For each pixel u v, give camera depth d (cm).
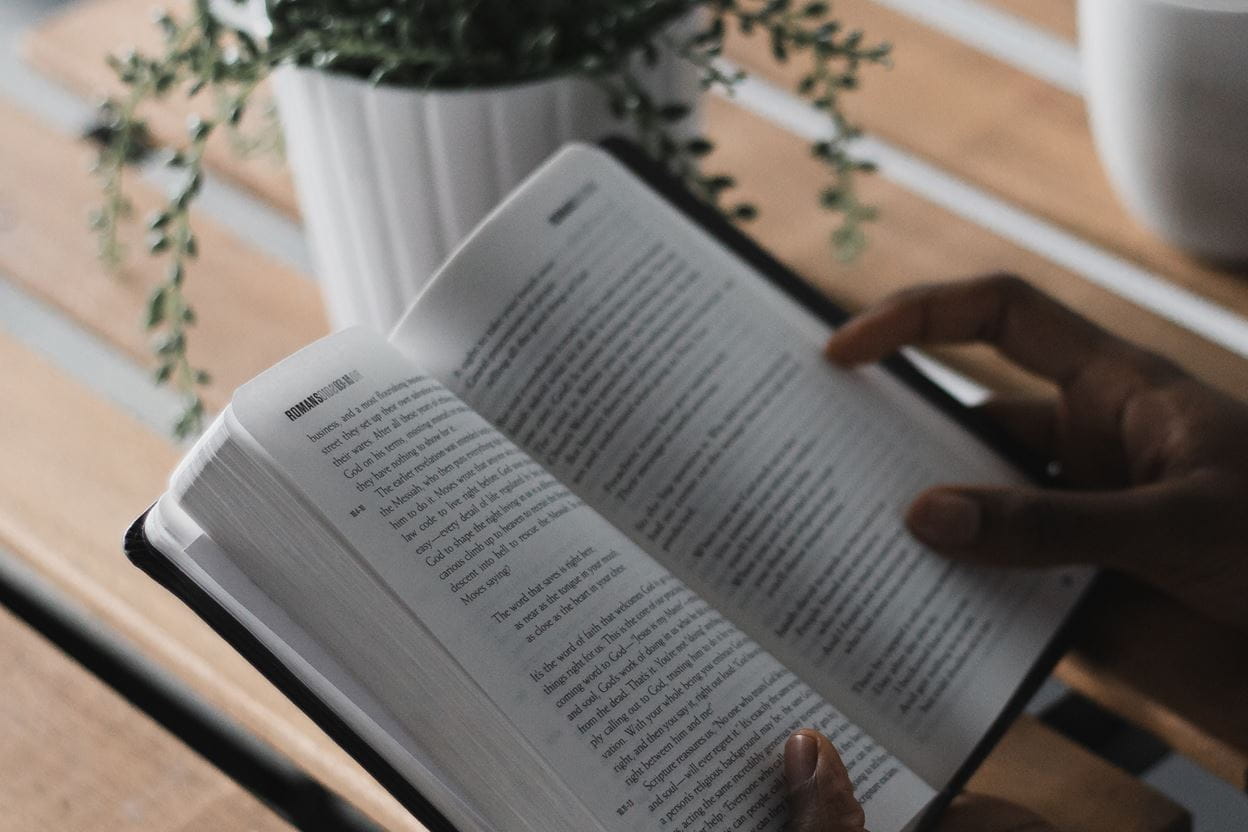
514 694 56
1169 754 95
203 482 58
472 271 68
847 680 67
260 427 58
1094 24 85
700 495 68
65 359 105
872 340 74
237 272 98
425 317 68
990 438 76
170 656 75
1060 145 101
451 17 77
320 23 77
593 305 70
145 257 99
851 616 68
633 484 68
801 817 57
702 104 88
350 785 70
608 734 57
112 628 79
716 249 74
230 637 59
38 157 106
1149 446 74
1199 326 105
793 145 104
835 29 82
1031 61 109
